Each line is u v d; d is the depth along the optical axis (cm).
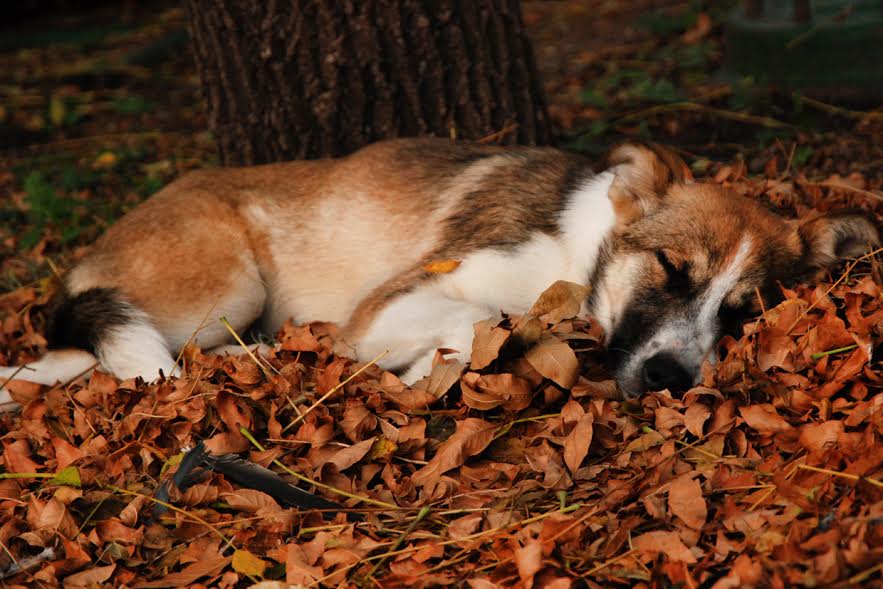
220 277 446
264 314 470
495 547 300
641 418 358
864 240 395
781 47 683
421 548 301
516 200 430
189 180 478
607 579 282
